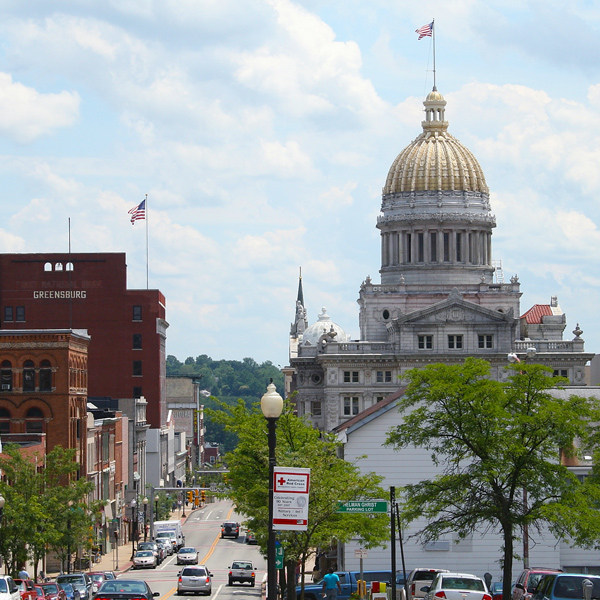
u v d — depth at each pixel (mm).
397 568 161375
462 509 120375
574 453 131625
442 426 121312
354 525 126688
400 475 159625
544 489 129000
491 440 115312
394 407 159625
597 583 97062
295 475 79500
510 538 115250
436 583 103688
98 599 99875
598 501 119875
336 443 133375
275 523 79062
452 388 116188
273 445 79562
